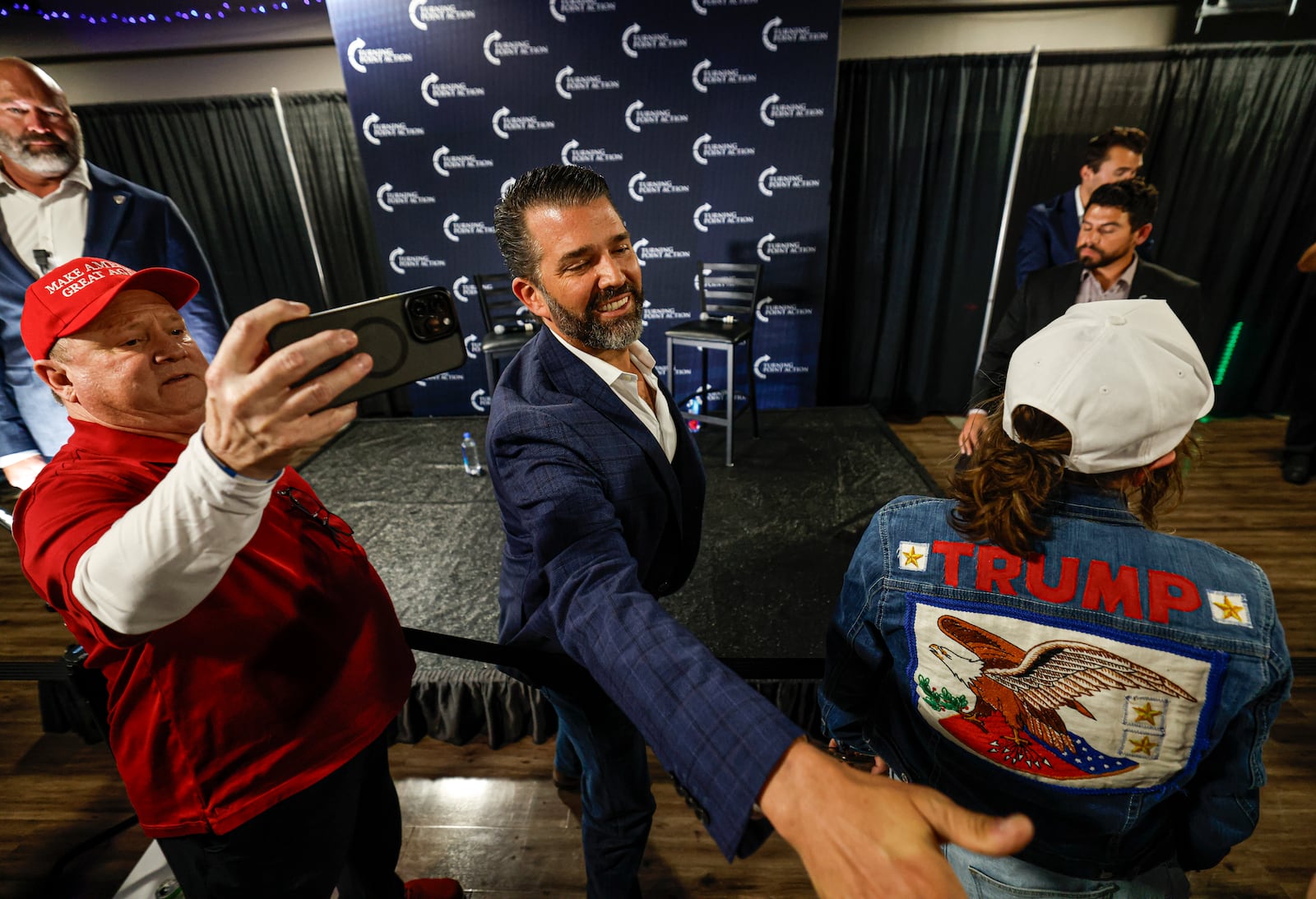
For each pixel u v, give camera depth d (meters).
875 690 0.87
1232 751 0.68
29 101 1.89
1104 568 0.66
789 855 1.64
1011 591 0.68
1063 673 0.67
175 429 0.84
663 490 1.11
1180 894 0.80
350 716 0.96
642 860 1.64
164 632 0.78
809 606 2.32
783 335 4.02
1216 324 3.90
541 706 1.93
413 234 3.87
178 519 0.53
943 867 0.42
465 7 3.37
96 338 0.76
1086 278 2.46
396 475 3.44
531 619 1.12
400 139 3.65
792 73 3.45
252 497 0.54
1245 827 0.71
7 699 2.20
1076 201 3.47
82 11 3.79
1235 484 3.28
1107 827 0.71
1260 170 3.55
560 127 3.60
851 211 3.99
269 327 0.48
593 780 1.23
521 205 1.01
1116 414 0.62
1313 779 1.75
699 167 3.66
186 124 3.89
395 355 0.64
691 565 1.38
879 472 3.31
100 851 1.68
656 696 0.63
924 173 3.82
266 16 3.84
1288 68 3.37
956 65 3.57
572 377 1.08
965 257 3.99
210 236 4.12
